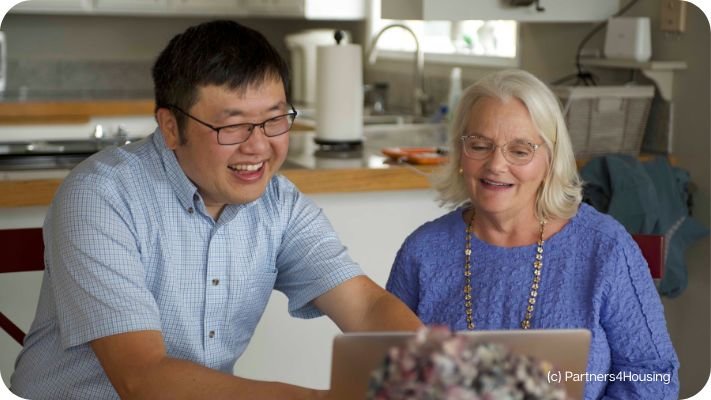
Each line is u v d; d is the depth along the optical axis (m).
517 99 1.81
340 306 1.79
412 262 1.96
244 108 1.57
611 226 1.84
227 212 1.73
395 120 4.55
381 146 3.63
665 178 3.08
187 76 1.57
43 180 2.81
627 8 3.43
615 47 3.34
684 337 3.26
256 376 3.06
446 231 1.95
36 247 2.07
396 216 3.16
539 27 3.88
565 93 3.16
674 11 3.21
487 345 0.93
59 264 1.60
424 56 5.00
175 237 1.71
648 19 3.26
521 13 3.33
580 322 1.80
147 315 1.57
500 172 1.81
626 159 3.09
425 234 1.97
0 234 2.05
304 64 5.41
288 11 5.44
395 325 1.68
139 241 1.68
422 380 0.88
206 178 1.63
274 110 1.60
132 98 5.37
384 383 0.90
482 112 1.82
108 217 1.62
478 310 1.87
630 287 1.80
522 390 0.90
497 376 0.89
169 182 1.70
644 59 3.27
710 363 3.15
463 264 1.91
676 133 3.24
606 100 3.20
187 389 1.44
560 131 1.82
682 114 3.21
